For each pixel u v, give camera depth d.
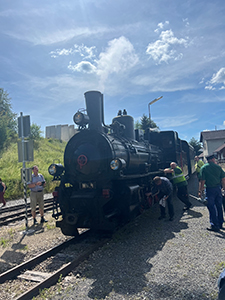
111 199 5.22
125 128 7.11
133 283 3.34
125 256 4.22
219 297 1.92
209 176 5.59
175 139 10.20
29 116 6.63
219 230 5.41
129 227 5.91
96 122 5.90
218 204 5.65
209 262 3.86
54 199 5.46
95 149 5.38
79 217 4.93
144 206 6.29
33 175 6.97
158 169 8.73
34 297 3.06
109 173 5.16
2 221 7.32
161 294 3.06
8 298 3.16
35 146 19.94
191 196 9.30
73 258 4.24
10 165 14.57
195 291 3.07
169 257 4.10
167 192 6.52
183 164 11.66
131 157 6.18
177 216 6.93
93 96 5.98
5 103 23.44
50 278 3.42
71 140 5.80
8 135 18.89
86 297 3.08
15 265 4.17
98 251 4.44
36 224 6.77
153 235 5.27
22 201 11.06
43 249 4.80
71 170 5.58
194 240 4.87
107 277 3.53
